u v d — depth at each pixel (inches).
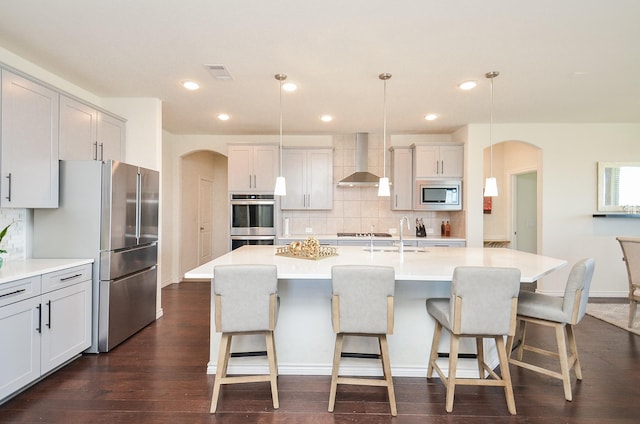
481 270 80.6
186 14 87.3
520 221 256.5
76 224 118.3
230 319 83.7
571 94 145.5
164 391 94.7
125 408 86.4
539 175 196.9
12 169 97.8
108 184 118.3
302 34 97.1
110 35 98.0
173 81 132.7
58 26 93.0
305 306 105.0
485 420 82.7
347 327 83.7
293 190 210.1
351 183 197.9
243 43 102.5
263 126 201.2
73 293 108.3
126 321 129.7
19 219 115.0
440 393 94.6
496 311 81.5
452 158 200.8
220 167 289.7
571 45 102.7
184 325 147.4
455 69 120.3
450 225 219.3
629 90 140.2
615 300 185.2
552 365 111.5
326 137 222.7
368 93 144.7
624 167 191.3
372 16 88.0
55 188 115.1
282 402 90.0
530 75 125.3
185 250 240.1
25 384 91.0
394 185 209.3
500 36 97.7
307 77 127.6
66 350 105.6
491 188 122.0
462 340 104.0
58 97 115.1
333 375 86.2
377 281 81.6
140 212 136.7
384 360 85.7
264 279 83.6
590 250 193.2
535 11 85.4
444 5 83.2
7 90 95.9
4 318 84.5
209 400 90.6
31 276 92.1
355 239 199.6
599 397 92.3
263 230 205.3
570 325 101.3
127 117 152.9
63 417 82.4
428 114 175.2
